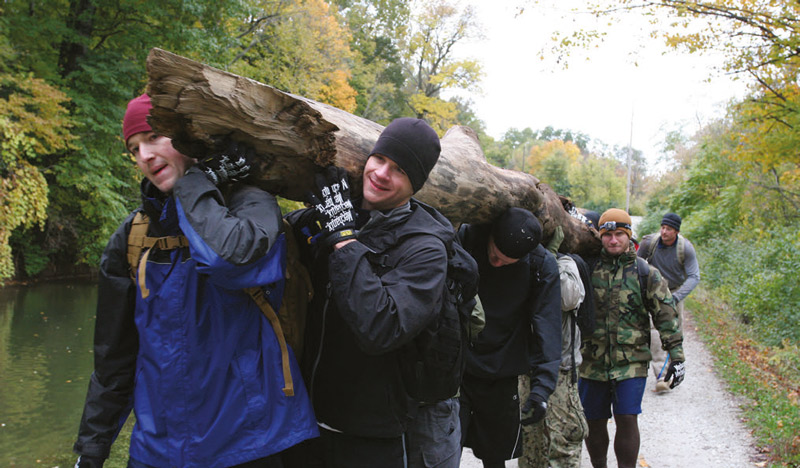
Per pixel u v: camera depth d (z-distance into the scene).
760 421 5.26
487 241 3.39
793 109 7.69
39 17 15.30
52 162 15.28
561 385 3.63
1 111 11.84
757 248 11.58
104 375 2.00
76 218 17.03
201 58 15.84
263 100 1.86
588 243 4.48
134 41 15.12
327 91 25.89
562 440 3.60
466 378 3.35
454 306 2.20
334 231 1.95
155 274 1.85
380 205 2.14
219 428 1.79
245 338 1.87
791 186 11.49
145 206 1.91
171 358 1.80
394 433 2.13
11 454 5.54
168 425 1.80
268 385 1.87
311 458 2.21
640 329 4.00
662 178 34.62
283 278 1.96
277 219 1.87
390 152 2.05
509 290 3.30
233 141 1.88
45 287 17.19
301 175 2.08
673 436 5.21
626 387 3.93
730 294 11.69
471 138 3.54
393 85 39.53
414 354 2.13
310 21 23.75
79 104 14.03
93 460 1.98
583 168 64.06
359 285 1.87
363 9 44.94
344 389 2.10
